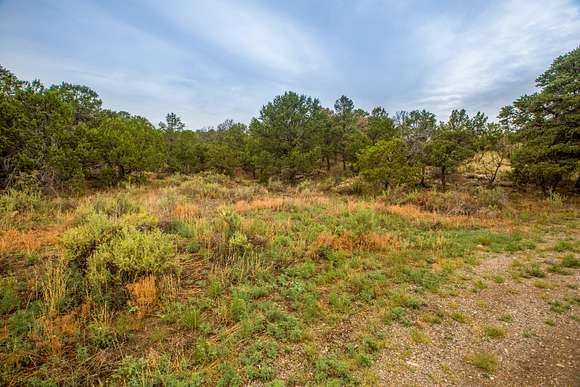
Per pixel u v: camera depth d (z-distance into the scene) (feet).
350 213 37.63
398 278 19.49
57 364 10.34
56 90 56.59
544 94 61.41
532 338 13.17
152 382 9.59
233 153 110.52
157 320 13.47
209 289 16.26
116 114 103.65
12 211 29.66
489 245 27.58
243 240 22.03
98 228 18.26
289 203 45.78
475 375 10.85
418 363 11.44
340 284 18.08
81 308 13.43
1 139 47.60
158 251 16.56
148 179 83.66
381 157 73.36
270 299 16.16
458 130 79.92
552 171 56.54
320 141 105.19
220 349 11.42
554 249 26.08
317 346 12.26
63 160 51.62
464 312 15.47
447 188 78.74
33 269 17.48
